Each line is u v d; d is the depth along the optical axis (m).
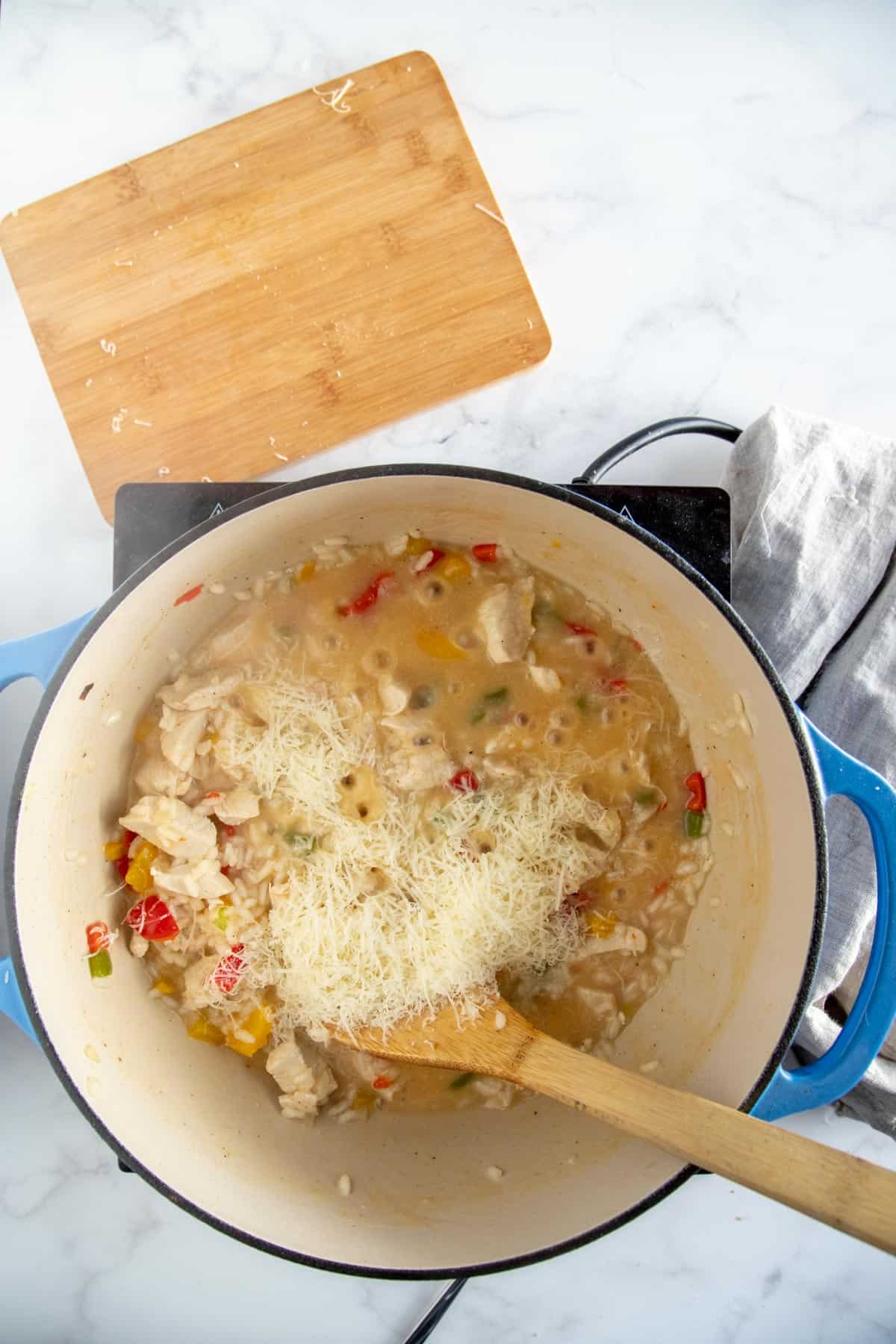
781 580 0.74
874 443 0.75
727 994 0.70
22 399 0.79
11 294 0.79
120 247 0.77
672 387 0.80
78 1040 0.66
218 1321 0.75
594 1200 0.67
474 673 0.71
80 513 0.78
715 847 0.72
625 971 0.72
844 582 0.74
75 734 0.67
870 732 0.74
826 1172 0.59
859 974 0.75
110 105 0.79
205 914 0.69
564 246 0.80
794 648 0.74
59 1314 0.75
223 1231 0.64
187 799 0.70
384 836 0.69
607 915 0.72
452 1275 0.63
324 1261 0.63
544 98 0.81
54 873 0.67
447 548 0.72
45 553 0.78
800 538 0.74
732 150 0.81
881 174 0.81
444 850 0.69
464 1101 0.72
